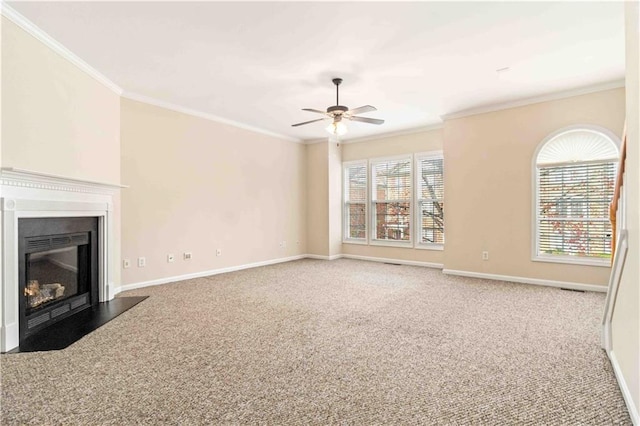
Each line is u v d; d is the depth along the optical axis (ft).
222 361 7.97
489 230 17.37
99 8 8.94
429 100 16.39
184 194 17.53
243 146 20.67
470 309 12.10
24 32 9.62
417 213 22.02
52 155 10.68
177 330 10.05
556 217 15.75
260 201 21.79
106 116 13.58
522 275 16.46
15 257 8.99
